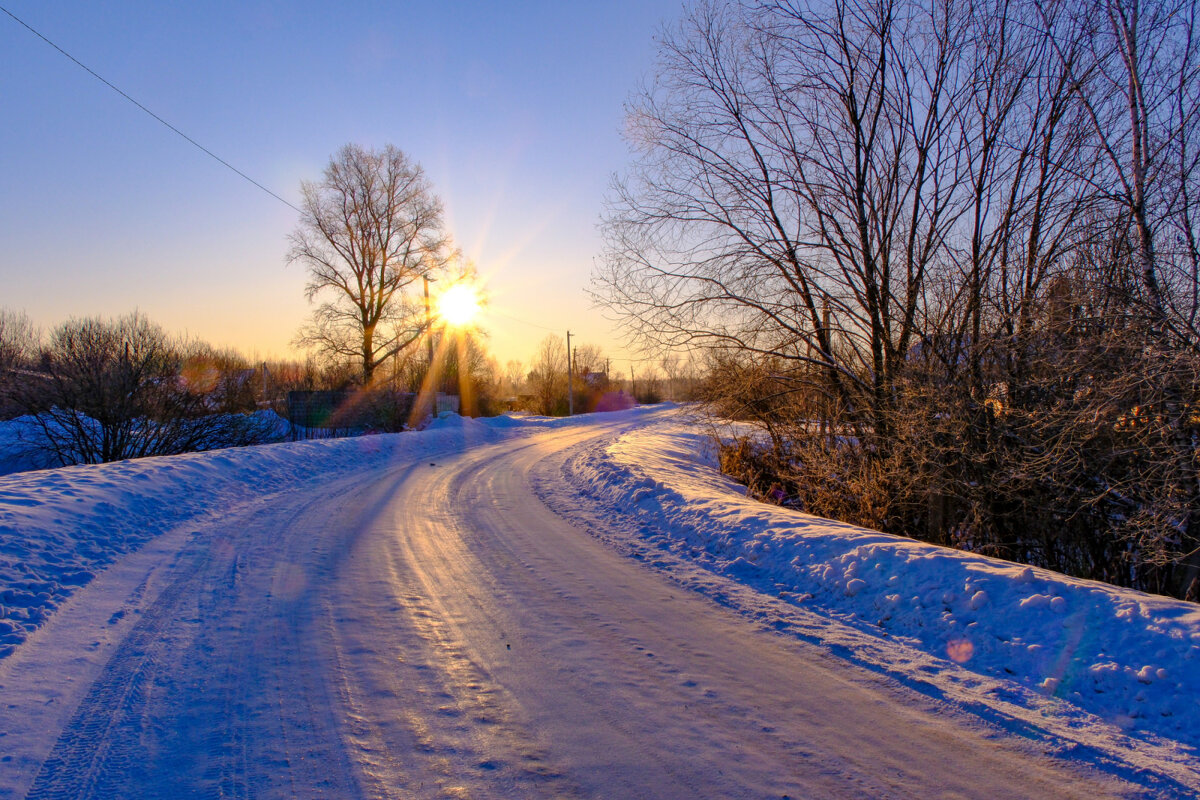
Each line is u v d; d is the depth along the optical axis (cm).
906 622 540
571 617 560
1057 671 438
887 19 1095
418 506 1107
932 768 337
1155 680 410
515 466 1775
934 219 1082
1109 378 692
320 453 1683
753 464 1497
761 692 422
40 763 323
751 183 1207
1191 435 668
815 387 1223
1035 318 839
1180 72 785
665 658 475
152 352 1681
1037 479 810
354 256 3738
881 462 1043
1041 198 966
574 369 6644
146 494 945
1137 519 690
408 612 561
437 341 3928
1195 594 697
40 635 474
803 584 650
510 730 367
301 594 601
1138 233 801
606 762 336
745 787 316
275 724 368
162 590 598
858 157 1150
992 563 595
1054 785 324
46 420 1677
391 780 316
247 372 3591
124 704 386
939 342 1002
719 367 1312
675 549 818
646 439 2539
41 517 721
